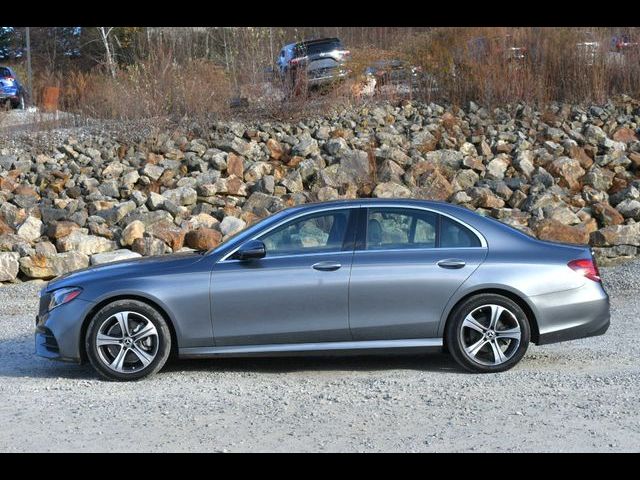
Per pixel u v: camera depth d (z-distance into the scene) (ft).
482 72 77.10
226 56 82.79
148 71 75.92
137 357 26.32
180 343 26.37
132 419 21.83
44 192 61.31
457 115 74.43
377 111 73.72
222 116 72.79
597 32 80.69
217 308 26.25
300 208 27.50
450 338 26.37
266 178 61.36
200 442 19.80
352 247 26.73
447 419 21.22
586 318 26.68
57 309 26.61
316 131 70.49
